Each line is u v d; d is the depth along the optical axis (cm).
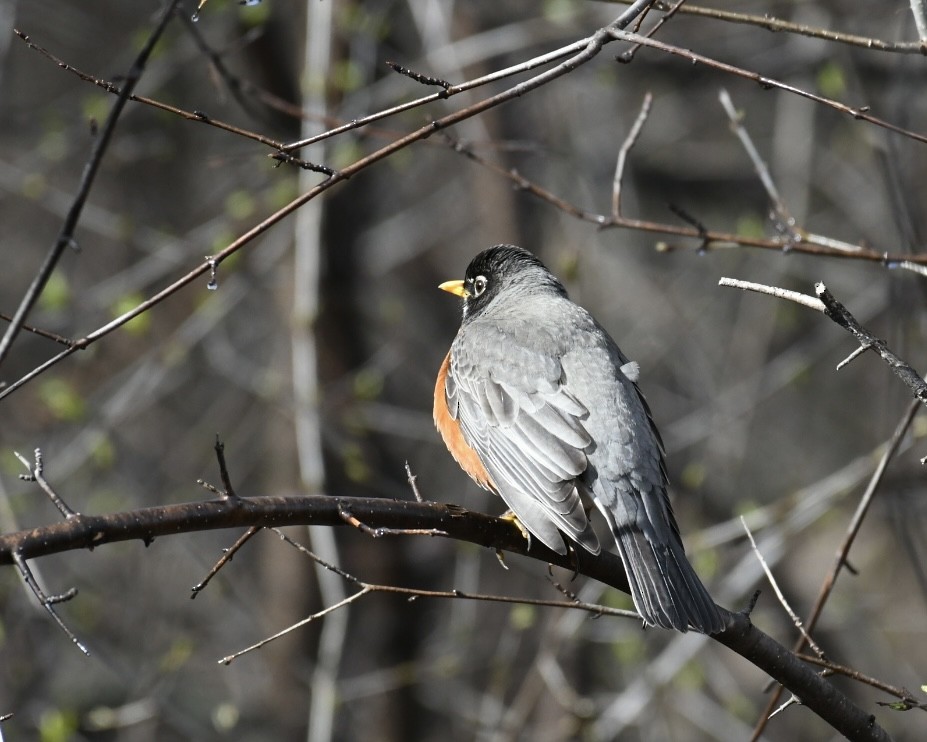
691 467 1328
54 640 1364
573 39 1452
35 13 1709
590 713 1165
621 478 735
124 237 1412
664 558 700
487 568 1598
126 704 1363
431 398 1767
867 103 1310
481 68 1562
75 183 1727
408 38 1725
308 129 1209
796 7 1425
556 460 747
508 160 1584
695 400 1590
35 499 1497
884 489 1244
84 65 1753
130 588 1562
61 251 472
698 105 1769
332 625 1137
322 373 1517
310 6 1275
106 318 1505
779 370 1477
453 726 1584
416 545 1562
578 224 1536
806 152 1527
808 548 1714
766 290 574
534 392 784
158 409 1755
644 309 1644
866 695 1499
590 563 707
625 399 770
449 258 1873
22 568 477
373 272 1723
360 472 1249
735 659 1655
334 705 1181
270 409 1595
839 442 1739
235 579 1623
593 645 1506
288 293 1547
